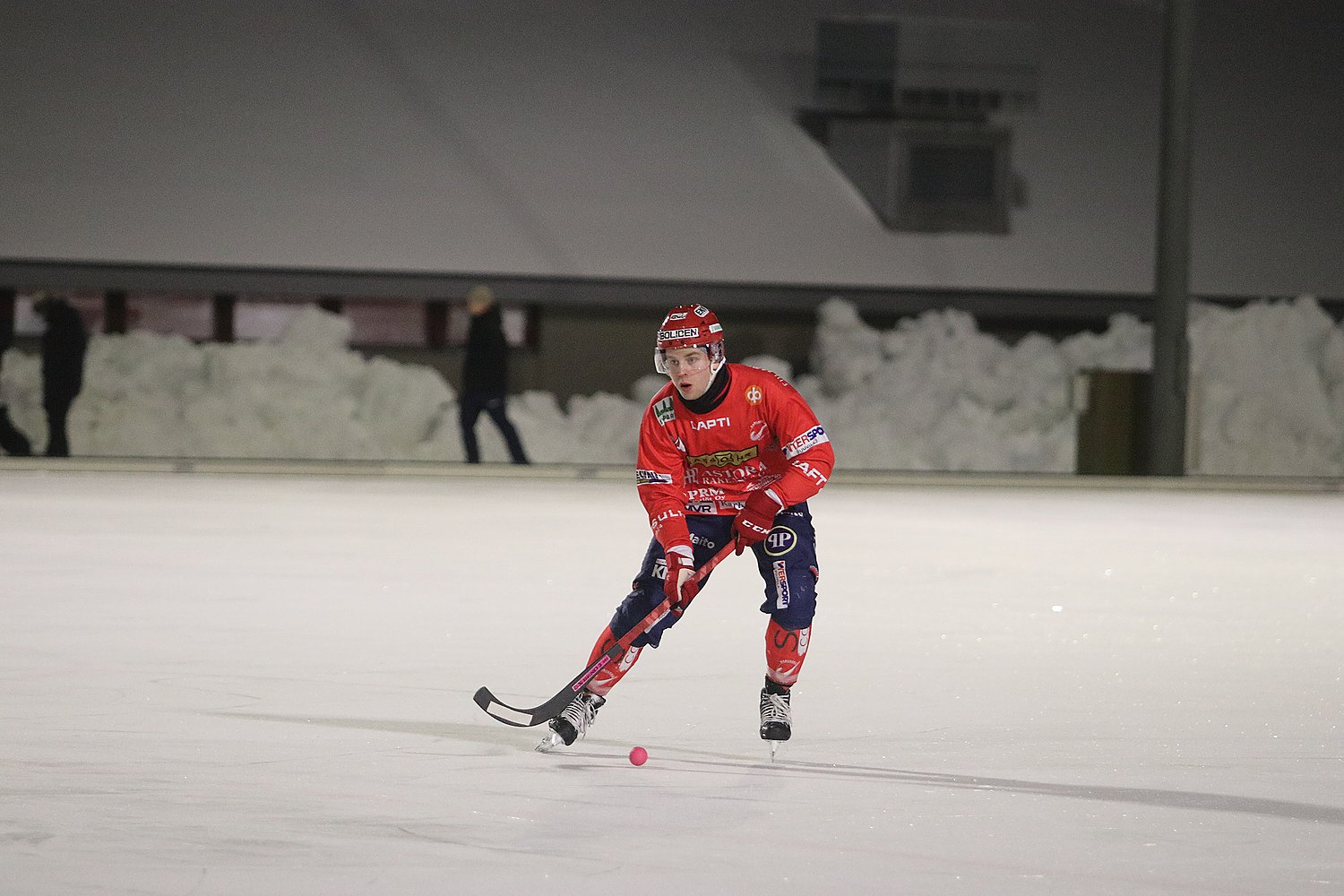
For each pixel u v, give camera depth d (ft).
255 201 248.11
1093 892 45.11
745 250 260.42
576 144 269.03
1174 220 230.27
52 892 43.73
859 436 235.81
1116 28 307.58
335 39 274.57
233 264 240.73
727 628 92.02
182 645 83.87
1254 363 257.14
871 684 76.89
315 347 235.20
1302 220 289.53
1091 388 235.61
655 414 60.18
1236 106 302.25
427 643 85.76
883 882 45.73
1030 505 186.50
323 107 263.29
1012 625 95.71
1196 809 54.24
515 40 281.95
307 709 68.85
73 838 48.88
